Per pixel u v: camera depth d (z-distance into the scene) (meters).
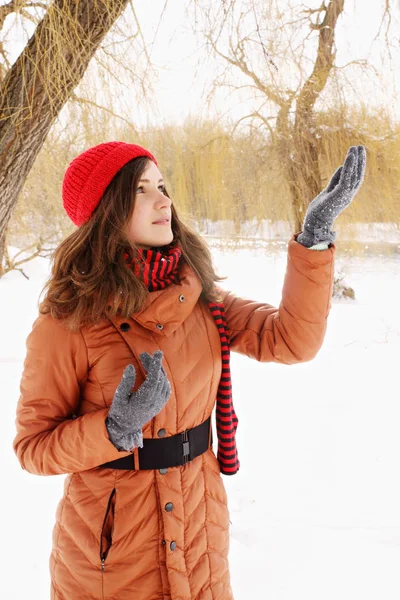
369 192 10.09
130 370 1.11
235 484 3.45
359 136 9.80
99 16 2.97
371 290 11.34
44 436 1.25
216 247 12.52
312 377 5.95
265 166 10.72
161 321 1.29
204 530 1.33
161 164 10.50
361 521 2.95
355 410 4.82
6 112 3.01
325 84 9.37
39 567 2.51
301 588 2.38
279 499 3.24
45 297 1.34
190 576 1.28
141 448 1.27
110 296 1.28
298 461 3.78
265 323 1.45
